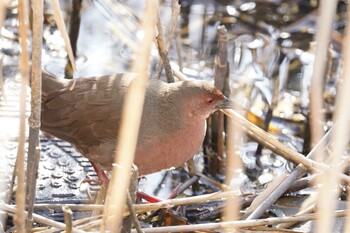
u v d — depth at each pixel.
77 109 9.76
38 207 8.79
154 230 8.36
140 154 9.63
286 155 10.86
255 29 14.94
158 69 10.80
